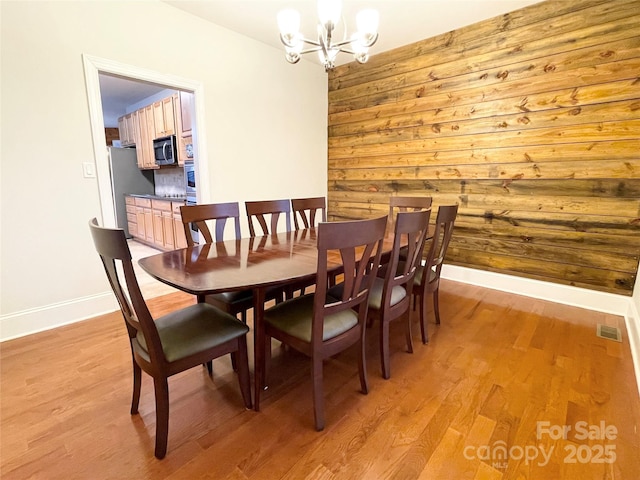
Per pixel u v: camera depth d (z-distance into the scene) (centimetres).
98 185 252
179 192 552
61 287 242
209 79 312
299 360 200
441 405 157
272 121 378
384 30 320
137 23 259
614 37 239
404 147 374
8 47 205
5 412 152
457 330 235
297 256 173
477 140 316
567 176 270
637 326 210
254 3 273
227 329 145
